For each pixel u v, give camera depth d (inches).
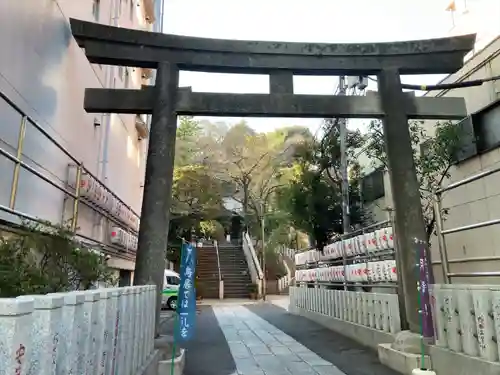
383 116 306.8
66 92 295.9
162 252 262.8
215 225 1341.0
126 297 147.4
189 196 1123.3
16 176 184.4
